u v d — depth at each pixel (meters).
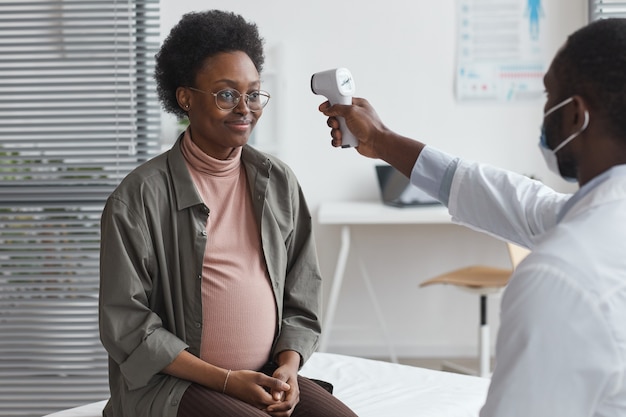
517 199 1.54
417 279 4.42
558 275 1.03
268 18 4.27
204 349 1.83
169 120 4.17
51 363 3.65
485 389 2.39
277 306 1.93
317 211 4.37
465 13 4.27
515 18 4.25
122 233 1.79
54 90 3.64
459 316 4.44
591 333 1.01
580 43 1.13
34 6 3.65
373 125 1.75
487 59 4.29
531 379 1.02
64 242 3.66
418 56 4.30
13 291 3.64
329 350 4.45
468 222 1.61
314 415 1.81
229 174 1.89
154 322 1.78
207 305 1.82
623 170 1.11
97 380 3.65
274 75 4.27
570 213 1.12
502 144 4.32
